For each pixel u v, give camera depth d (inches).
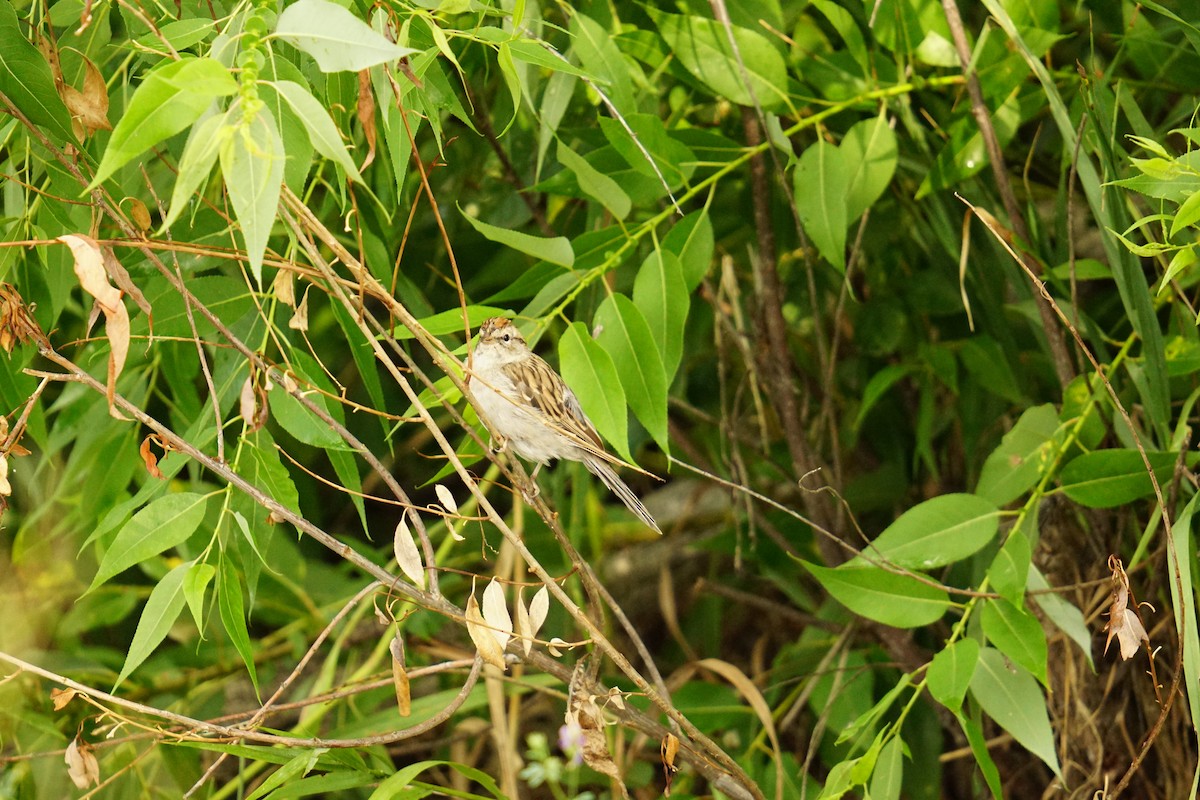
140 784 398.0
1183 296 321.7
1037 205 439.2
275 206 184.9
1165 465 312.7
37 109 269.4
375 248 341.4
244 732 257.4
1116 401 274.7
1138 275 307.9
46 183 301.4
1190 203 244.2
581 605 474.6
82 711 420.2
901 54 363.3
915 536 319.0
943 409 442.9
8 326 250.2
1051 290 359.6
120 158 186.9
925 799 387.5
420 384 412.5
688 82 367.2
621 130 328.5
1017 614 304.3
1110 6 377.1
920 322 429.1
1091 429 330.6
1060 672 362.0
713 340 470.3
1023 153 413.1
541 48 268.8
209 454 337.1
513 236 297.1
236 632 276.2
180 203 183.0
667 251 324.2
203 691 451.8
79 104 254.4
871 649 413.1
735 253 451.5
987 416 416.2
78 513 408.5
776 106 356.8
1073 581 367.2
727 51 351.9
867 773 294.0
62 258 319.9
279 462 301.0
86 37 306.7
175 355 359.9
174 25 247.9
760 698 368.5
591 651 279.0
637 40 362.6
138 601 473.4
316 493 514.3
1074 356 354.3
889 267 434.0
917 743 391.9
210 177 311.6
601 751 258.7
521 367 367.9
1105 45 392.8
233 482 255.3
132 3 257.1
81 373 251.9
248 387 258.7
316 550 490.9
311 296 459.5
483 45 340.5
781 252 424.8
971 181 377.7
